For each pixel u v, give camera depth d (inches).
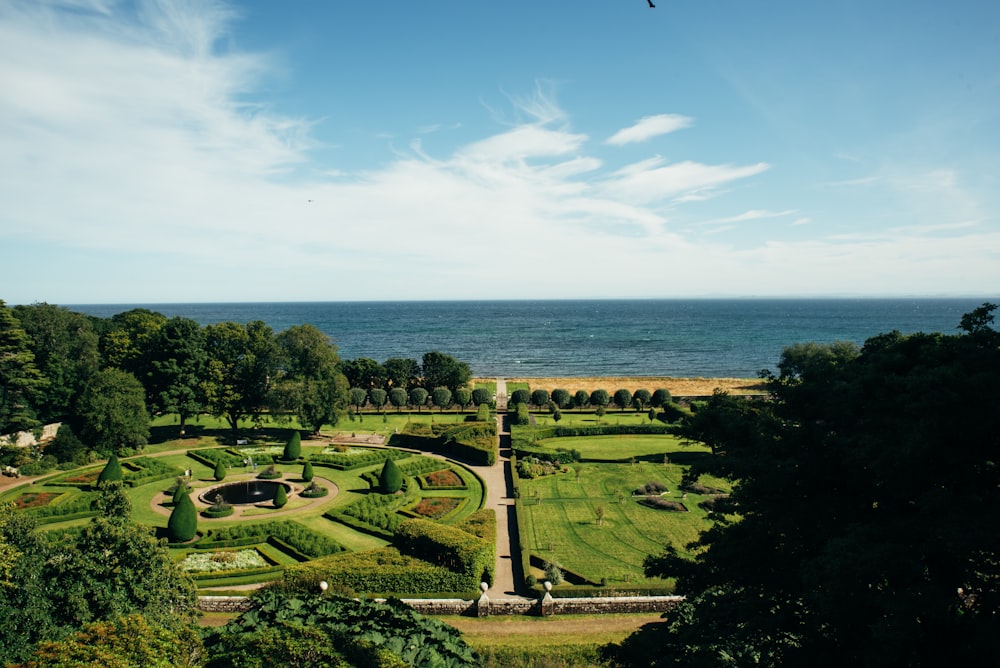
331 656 754.2
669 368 6210.6
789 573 721.6
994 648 530.3
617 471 2319.1
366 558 1440.7
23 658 803.4
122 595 905.5
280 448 2677.2
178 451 2640.3
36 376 2637.8
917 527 600.4
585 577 1414.9
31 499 1914.4
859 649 624.7
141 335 3065.9
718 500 850.8
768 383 850.1
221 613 1283.2
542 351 7736.2
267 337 3065.9
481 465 2442.2
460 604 1296.8
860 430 701.9
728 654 756.6
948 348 693.3
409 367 3914.9
